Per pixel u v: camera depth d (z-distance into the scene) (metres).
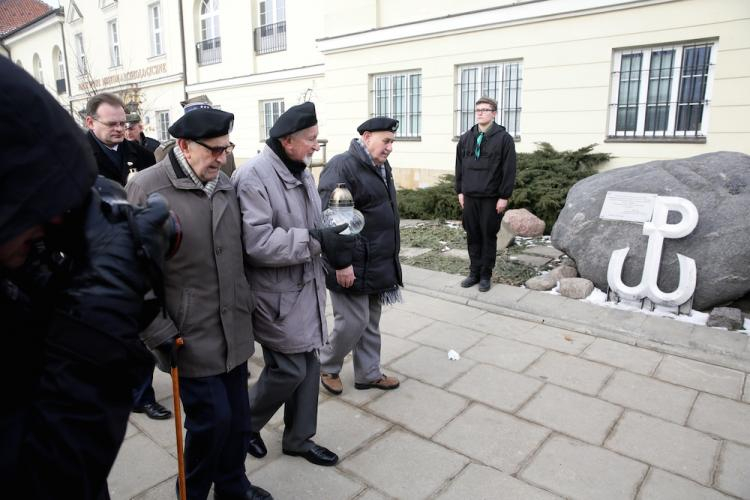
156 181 2.00
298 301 2.45
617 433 3.04
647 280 4.70
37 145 0.83
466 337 4.45
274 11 14.45
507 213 7.71
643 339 4.25
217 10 16.17
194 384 2.10
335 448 2.92
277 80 14.45
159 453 2.87
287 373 2.52
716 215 4.63
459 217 8.89
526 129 9.33
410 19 10.81
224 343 2.12
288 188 2.42
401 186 11.38
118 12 19.75
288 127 2.31
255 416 2.66
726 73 7.40
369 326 3.44
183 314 2.02
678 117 8.00
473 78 10.07
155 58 18.47
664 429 3.08
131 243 1.01
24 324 0.93
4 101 0.80
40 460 0.86
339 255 2.44
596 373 3.77
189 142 1.97
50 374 0.90
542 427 3.11
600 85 8.45
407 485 2.61
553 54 8.84
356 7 11.48
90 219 0.98
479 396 3.47
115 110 3.31
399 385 3.62
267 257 2.25
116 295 0.96
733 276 4.46
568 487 2.59
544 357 4.04
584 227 5.35
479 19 9.55
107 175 3.41
